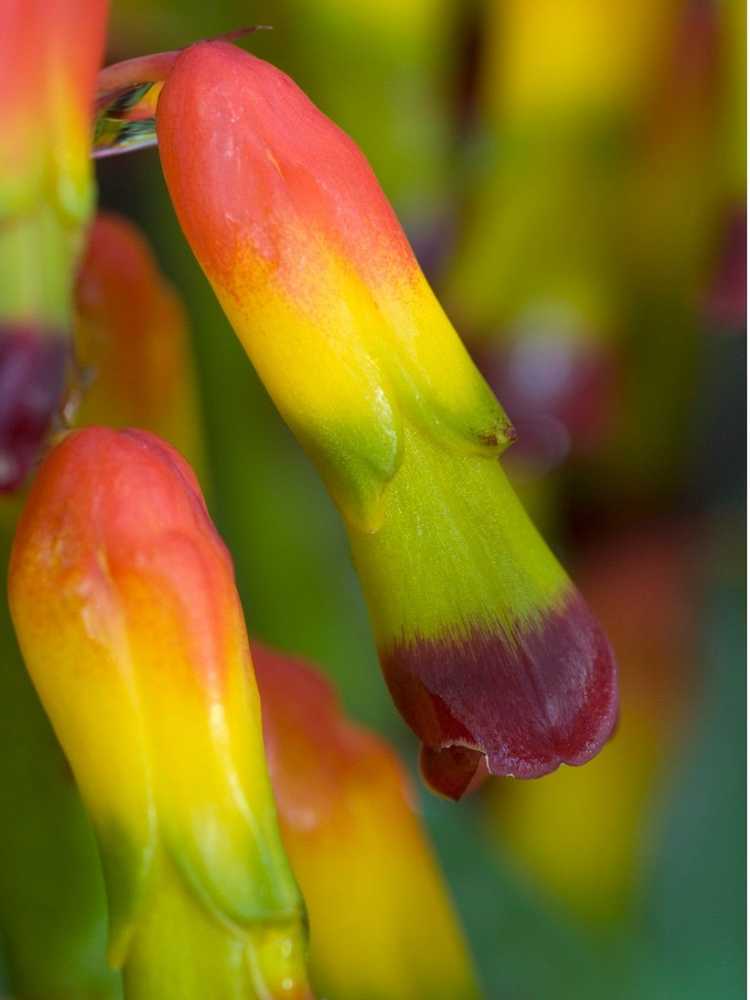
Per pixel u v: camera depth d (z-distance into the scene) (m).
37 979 0.13
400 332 0.12
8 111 0.11
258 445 0.17
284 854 0.12
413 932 0.14
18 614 0.12
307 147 0.12
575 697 0.12
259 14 0.17
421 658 0.12
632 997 0.16
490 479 0.12
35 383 0.11
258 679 0.14
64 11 0.11
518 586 0.12
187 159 0.12
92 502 0.12
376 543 0.12
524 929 0.15
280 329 0.12
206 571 0.12
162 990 0.12
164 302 0.14
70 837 0.13
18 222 0.11
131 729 0.12
